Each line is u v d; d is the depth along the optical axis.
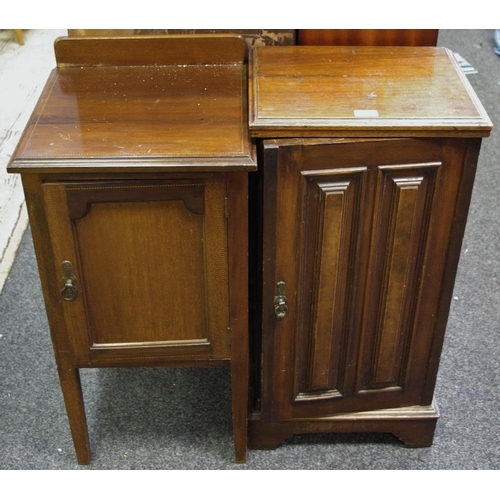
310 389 1.64
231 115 1.38
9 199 2.59
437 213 1.43
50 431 1.78
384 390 1.67
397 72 1.47
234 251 1.38
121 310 1.46
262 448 1.74
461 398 1.86
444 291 1.54
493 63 3.38
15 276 2.27
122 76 1.51
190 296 1.45
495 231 2.46
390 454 1.73
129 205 1.33
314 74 1.45
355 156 1.35
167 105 1.41
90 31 1.56
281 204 1.38
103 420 1.81
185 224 1.36
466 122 1.32
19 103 3.07
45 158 1.27
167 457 1.72
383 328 1.57
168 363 1.54
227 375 1.94
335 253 1.45
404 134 1.32
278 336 1.54
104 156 1.27
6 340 2.04
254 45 1.61
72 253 1.37
